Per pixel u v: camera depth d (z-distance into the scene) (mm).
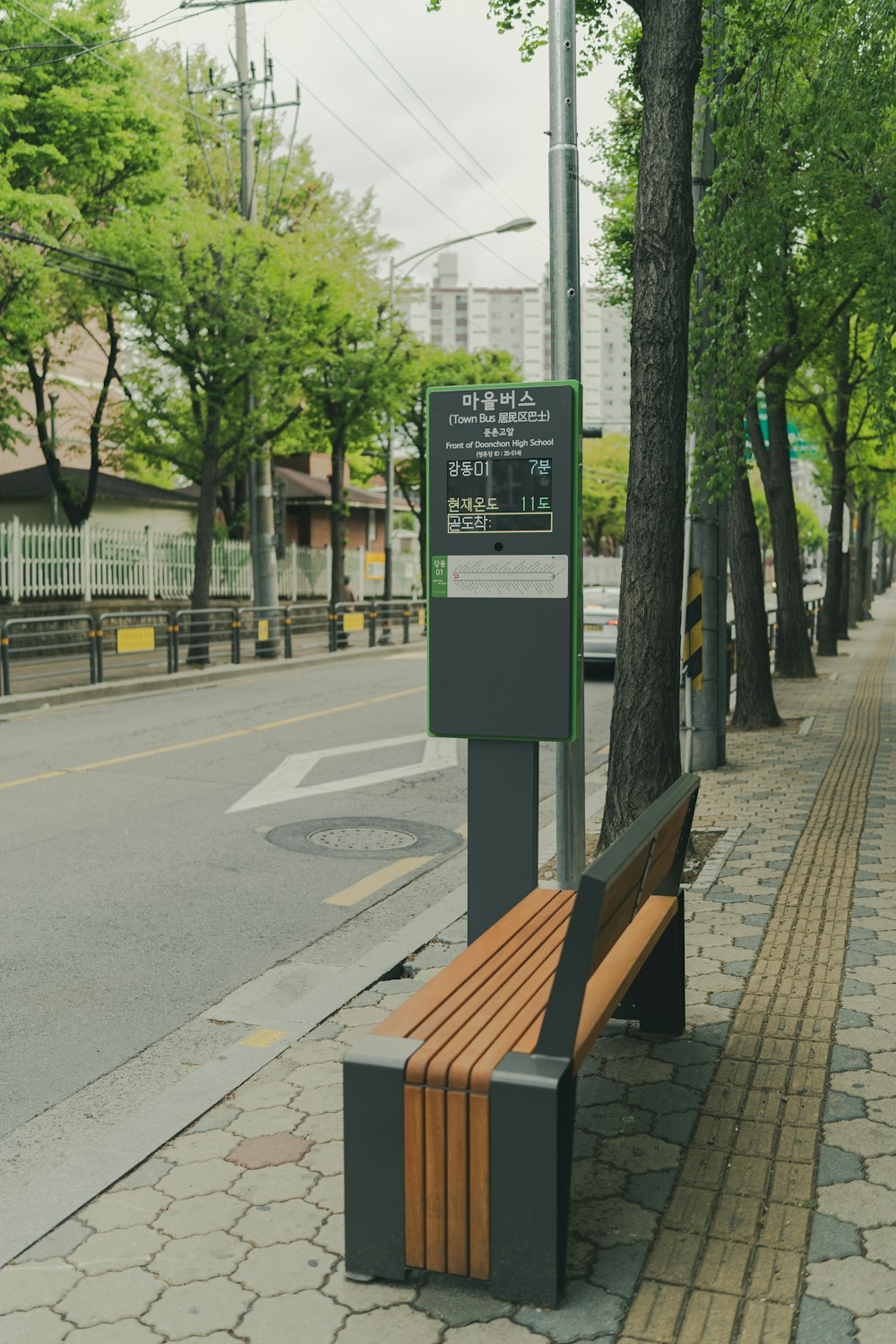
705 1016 4734
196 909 6750
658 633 6457
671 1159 3576
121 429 26203
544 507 4438
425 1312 2873
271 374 21328
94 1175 3566
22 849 8156
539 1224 2859
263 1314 2869
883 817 8703
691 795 4352
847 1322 2783
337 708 16250
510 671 4500
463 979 3551
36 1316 2869
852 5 8156
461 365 42344
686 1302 2881
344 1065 2984
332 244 28078
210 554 22328
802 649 21203
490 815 4602
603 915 3049
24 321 19547
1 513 28641
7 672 16312
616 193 16703
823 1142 3668
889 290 10875
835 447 26734
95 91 17734
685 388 6391
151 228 20391
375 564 35750
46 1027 4992
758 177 8727
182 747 12742
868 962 5371
